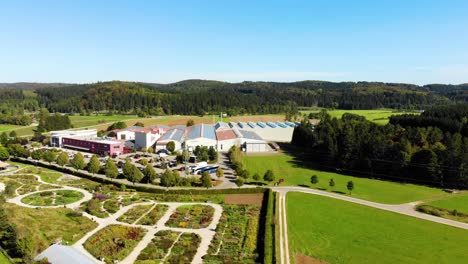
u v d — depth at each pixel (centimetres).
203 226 5791
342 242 5347
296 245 5184
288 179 9194
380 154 9894
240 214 6375
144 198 7212
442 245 5303
